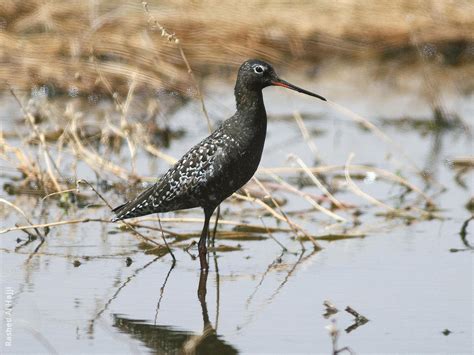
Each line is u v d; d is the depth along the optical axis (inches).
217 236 526.3
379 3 917.8
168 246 499.5
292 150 686.5
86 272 464.1
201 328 398.6
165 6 889.5
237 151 465.1
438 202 587.2
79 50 809.5
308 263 482.3
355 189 572.7
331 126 749.9
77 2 875.4
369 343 382.6
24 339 385.4
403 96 807.1
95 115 739.4
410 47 872.3
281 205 581.3
